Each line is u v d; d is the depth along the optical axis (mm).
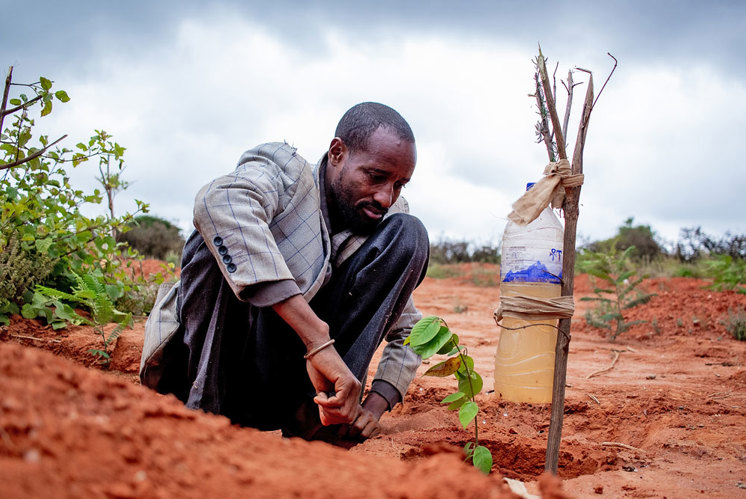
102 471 956
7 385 1035
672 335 6594
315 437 2574
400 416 3285
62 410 1043
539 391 3277
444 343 2131
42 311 4242
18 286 4242
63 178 4695
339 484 1091
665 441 2729
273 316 2449
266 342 2479
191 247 2383
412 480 1125
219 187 2156
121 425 1076
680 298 7918
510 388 3316
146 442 1065
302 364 2543
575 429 3039
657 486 2168
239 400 2592
